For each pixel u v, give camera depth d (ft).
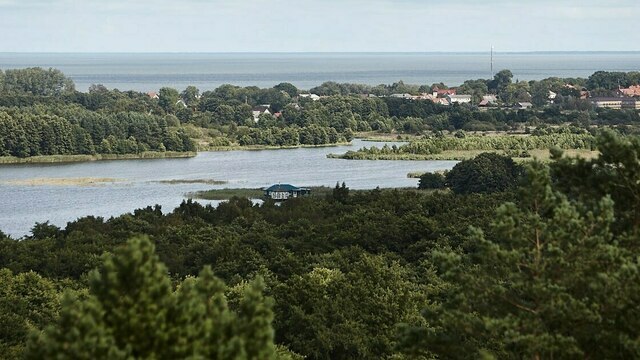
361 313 392.68
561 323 214.69
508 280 253.85
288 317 395.55
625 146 231.09
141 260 173.37
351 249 550.36
